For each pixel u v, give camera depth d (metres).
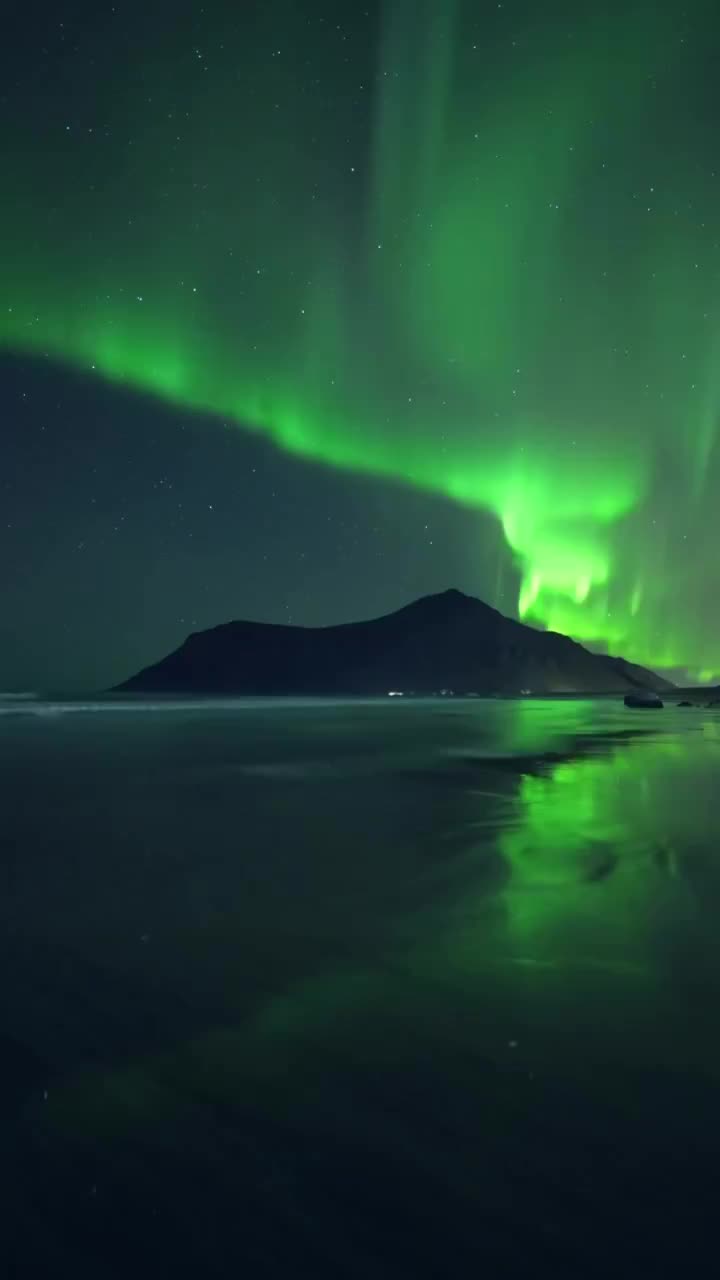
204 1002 5.46
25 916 7.61
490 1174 3.46
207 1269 2.92
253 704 82.81
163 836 11.74
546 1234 3.09
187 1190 3.37
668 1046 4.71
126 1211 3.24
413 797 15.86
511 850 10.73
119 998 5.54
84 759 23.70
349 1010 5.30
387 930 7.14
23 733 36.03
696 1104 4.04
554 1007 5.34
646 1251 3.00
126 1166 3.54
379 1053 4.64
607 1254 2.99
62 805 14.67
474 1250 3.01
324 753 25.88
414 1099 4.10
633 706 90.94
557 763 22.98
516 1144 3.68
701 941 6.82
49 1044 4.78
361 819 13.18
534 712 70.81
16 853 10.52
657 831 12.13
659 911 7.74
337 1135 3.77
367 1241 3.07
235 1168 3.52
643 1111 3.97
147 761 23.16
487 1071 4.40
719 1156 3.59
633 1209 3.23
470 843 11.23
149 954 6.51
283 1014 5.23
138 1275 2.90
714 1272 2.89
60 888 8.69
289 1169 3.50
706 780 18.81
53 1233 3.11
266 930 7.16
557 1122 3.87
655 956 6.42
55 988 5.74
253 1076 4.36
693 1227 3.13
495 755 25.64
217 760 23.47
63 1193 3.35
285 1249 3.01
